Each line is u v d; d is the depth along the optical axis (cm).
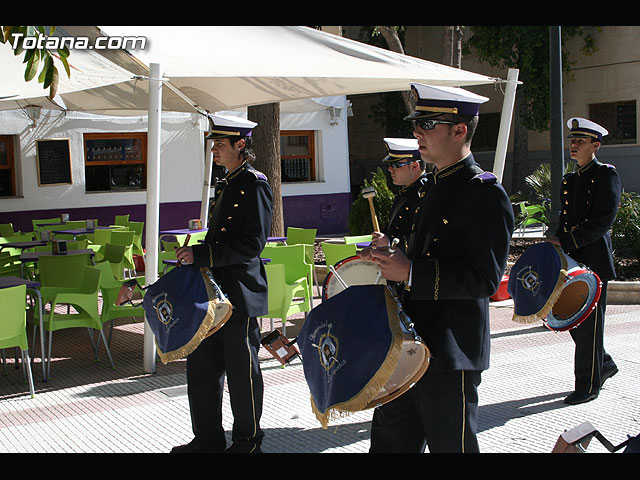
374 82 772
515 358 661
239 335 420
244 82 824
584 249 543
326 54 726
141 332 822
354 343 266
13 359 709
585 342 531
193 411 432
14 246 895
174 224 1560
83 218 1471
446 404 282
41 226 1178
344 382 266
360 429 488
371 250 279
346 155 1812
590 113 2241
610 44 2167
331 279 419
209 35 720
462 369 279
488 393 560
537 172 1471
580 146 547
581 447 234
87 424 508
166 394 579
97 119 1474
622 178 2181
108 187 1520
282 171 1748
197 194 1582
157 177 624
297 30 779
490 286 274
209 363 428
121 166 1533
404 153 496
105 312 680
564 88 2262
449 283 272
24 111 1396
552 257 464
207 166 962
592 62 2205
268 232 420
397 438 303
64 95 995
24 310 571
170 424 505
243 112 1575
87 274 677
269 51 704
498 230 275
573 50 2234
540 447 443
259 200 416
